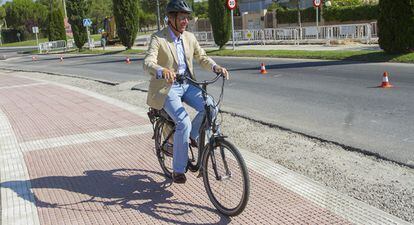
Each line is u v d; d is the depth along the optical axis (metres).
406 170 5.27
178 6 4.44
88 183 5.28
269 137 7.06
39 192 5.08
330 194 4.56
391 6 16.34
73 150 6.77
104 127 8.19
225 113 9.09
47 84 16.38
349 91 10.44
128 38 36.88
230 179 4.09
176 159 4.56
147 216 4.31
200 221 4.15
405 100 9.02
